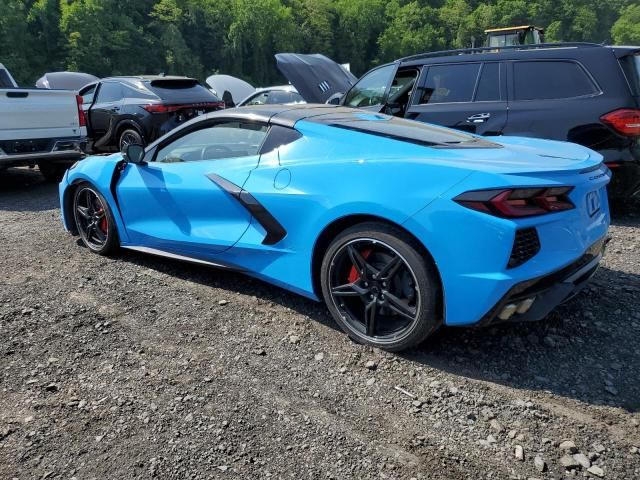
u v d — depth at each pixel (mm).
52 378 2502
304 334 2941
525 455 1984
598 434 2092
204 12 82750
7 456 1979
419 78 5910
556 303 2512
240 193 3201
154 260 4176
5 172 9352
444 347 2787
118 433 2109
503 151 2840
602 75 4902
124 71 71625
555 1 102312
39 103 7133
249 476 1880
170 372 2562
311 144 3049
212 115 3596
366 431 2135
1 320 3072
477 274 2344
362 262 2715
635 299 3322
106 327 3020
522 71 5297
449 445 2049
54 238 4855
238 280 3723
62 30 65938
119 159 4090
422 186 2484
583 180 2551
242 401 2328
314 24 92188
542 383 2453
